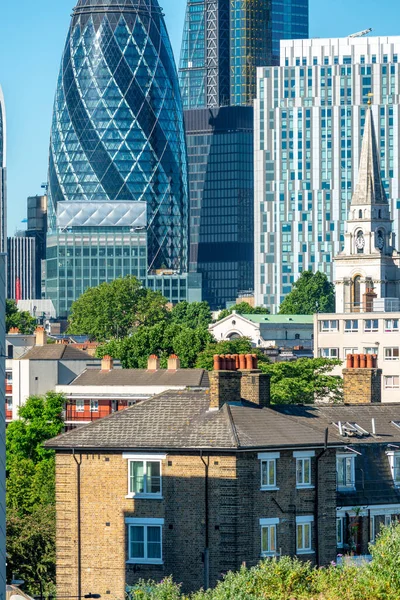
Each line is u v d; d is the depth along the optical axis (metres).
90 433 196.88
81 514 195.50
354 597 176.62
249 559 190.88
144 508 193.00
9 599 182.62
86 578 195.00
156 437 194.25
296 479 195.62
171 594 178.25
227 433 192.75
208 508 190.75
